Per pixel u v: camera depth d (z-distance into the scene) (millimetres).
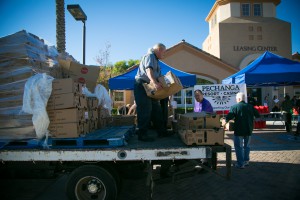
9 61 3865
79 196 3672
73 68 5172
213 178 5570
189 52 18922
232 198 4477
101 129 5004
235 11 23406
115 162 3859
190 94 18828
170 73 4090
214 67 18969
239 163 6223
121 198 4598
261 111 13188
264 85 12656
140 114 4219
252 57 22031
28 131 3695
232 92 10562
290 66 10023
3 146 3701
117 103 22234
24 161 3844
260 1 23516
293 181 5258
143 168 4062
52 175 3961
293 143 9086
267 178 5465
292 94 22250
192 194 4723
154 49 4383
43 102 3678
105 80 20031
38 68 4145
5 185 5441
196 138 3607
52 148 3662
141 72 4270
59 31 11828
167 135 4672
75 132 3691
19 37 3955
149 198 3674
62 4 11914
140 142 4070
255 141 9555
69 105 3680
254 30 22641
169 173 4082
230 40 22500
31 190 5113
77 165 3854
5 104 3750
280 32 22797
